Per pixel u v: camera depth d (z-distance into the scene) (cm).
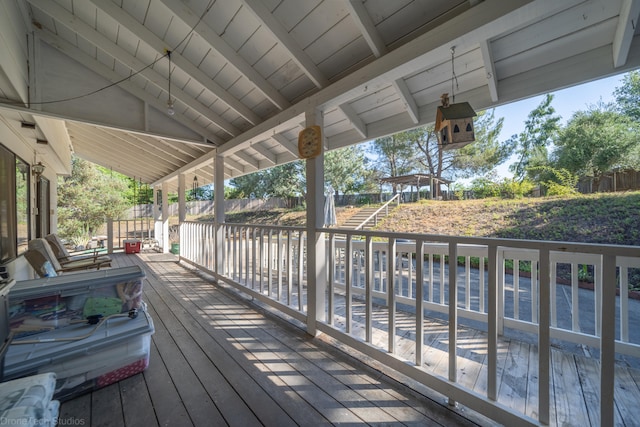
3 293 173
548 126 1195
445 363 208
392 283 193
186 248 615
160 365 204
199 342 241
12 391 112
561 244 123
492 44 195
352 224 1097
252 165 530
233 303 346
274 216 1544
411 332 265
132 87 365
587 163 891
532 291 240
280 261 312
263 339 247
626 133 853
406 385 181
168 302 349
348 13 204
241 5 223
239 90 326
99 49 319
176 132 419
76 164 1163
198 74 307
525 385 180
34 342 171
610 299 112
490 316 146
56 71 317
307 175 267
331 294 240
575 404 161
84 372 170
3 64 210
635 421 149
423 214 1027
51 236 435
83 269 377
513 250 251
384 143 1623
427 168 1554
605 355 113
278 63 267
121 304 209
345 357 216
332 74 253
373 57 223
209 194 2003
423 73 238
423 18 187
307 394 172
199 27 239
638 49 166
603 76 178
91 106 342
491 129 1348
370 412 156
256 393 173
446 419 151
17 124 333
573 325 222
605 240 616
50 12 256
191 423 148
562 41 184
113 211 1216
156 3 240
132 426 146
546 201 846
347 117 305
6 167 302
